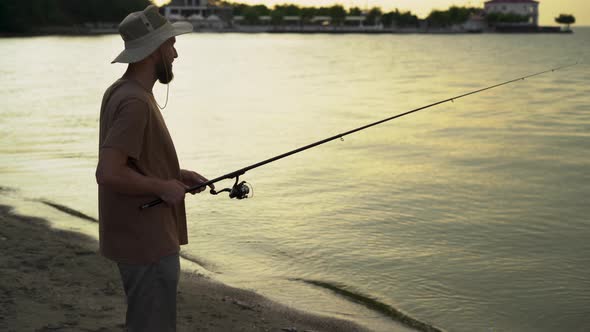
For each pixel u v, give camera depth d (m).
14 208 6.65
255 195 7.20
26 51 49.44
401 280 4.75
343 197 7.11
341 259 5.19
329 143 10.73
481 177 8.11
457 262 5.11
